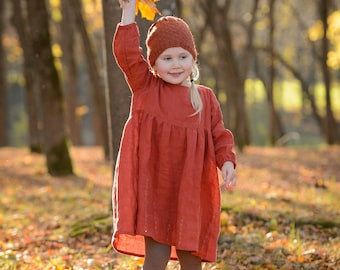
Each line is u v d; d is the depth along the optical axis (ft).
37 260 19.62
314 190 37.63
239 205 27.71
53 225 26.45
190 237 13.29
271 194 34.01
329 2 82.79
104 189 38.93
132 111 13.73
